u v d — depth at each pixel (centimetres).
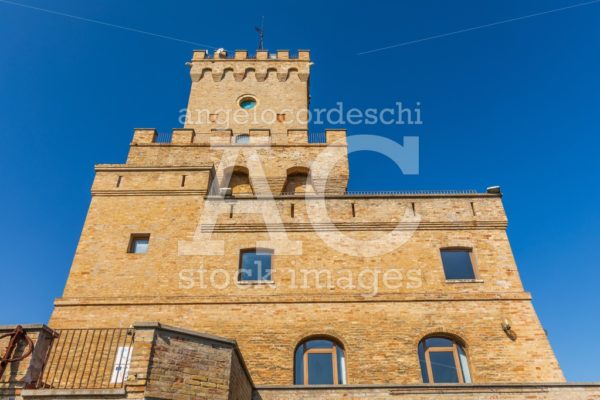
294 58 3516
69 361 1636
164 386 1130
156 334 1185
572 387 1619
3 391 1153
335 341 1792
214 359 1238
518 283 1919
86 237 2027
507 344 1764
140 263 1950
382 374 1698
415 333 1788
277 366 1712
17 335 1236
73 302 1839
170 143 2700
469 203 2144
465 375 1734
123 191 2181
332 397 1593
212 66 3459
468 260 2009
